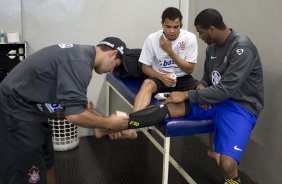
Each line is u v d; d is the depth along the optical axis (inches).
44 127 68.2
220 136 78.2
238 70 74.2
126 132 79.1
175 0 130.6
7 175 65.2
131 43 130.1
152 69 103.1
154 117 74.0
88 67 61.3
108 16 124.9
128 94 100.2
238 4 100.3
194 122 80.1
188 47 101.3
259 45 91.9
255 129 96.9
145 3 127.6
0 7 110.3
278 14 83.7
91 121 61.9
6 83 64.6
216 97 75.9
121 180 99.1
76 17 121.4
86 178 99.5
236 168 75.9
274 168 89.8
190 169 105.7
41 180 67.8
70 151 117.4
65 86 59.5
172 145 123.6
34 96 63.8
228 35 79.4
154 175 102.4
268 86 89.7
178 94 81.9
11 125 63.9
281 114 85.8
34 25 118.0
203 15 77.9
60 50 62.8
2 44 109.5
